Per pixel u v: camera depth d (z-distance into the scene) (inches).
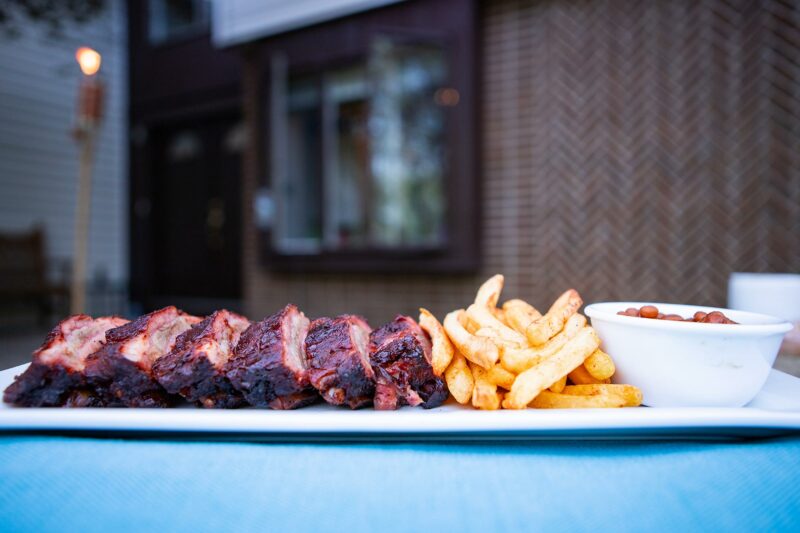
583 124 186.5
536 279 195.0
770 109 160.2
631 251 180.4
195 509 28.2
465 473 32.9
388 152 220.4
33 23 299.9
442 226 209.6
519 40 195.8
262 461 34.5
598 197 184.9
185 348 44.4
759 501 29.4
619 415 37.7
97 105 160.1
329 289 235.9
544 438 38.9
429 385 45.1
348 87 227.6
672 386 42.9
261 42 242.1
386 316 222.8
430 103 210.1
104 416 38.7
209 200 331.0
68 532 26.2
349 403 44.0
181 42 327.6
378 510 28.2
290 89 239.3
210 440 39.5
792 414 38.3
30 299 298.8
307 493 30.0
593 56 184.5
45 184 316.5
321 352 44.6
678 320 46.4
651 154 176.9
